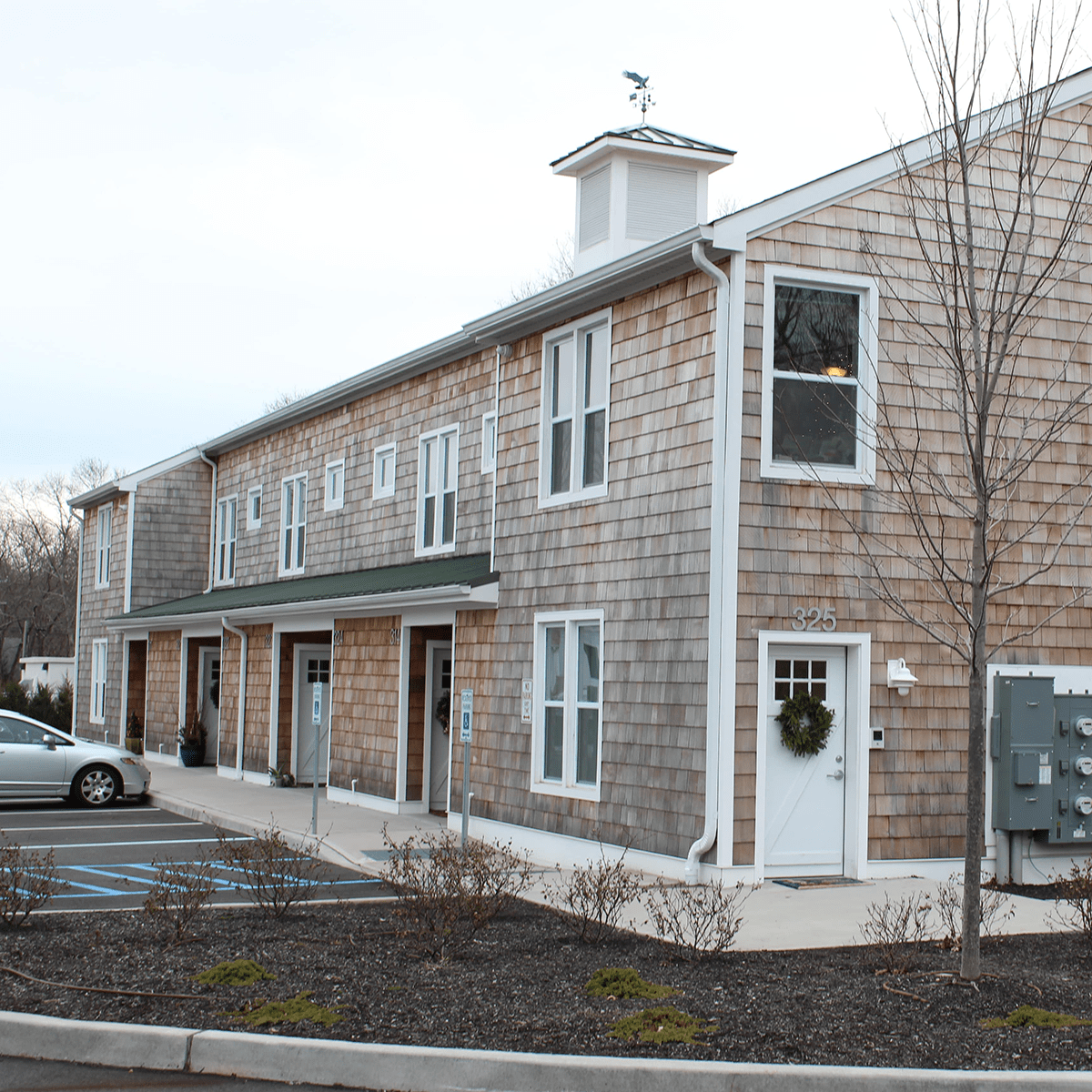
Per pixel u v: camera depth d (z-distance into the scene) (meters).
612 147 15.96
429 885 9.74
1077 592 13.20
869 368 12.43
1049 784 12.68
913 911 9.82
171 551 30.20
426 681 18.47
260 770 23.16
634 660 12.97
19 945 8.86
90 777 20.12
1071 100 13.37
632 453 13.30
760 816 11.82
